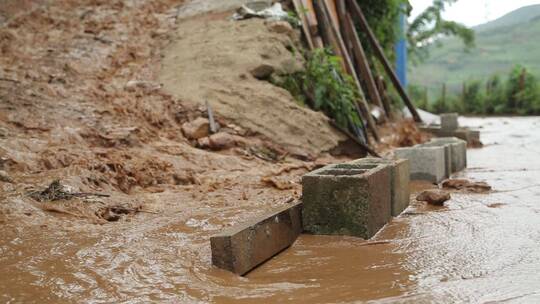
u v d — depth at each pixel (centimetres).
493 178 924
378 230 595
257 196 734
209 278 438
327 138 1091
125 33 1395
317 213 580
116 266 457
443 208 695
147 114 1010
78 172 704
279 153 1007
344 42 1611
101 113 965
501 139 1691
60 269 448
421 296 390
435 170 872
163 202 689
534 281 415
